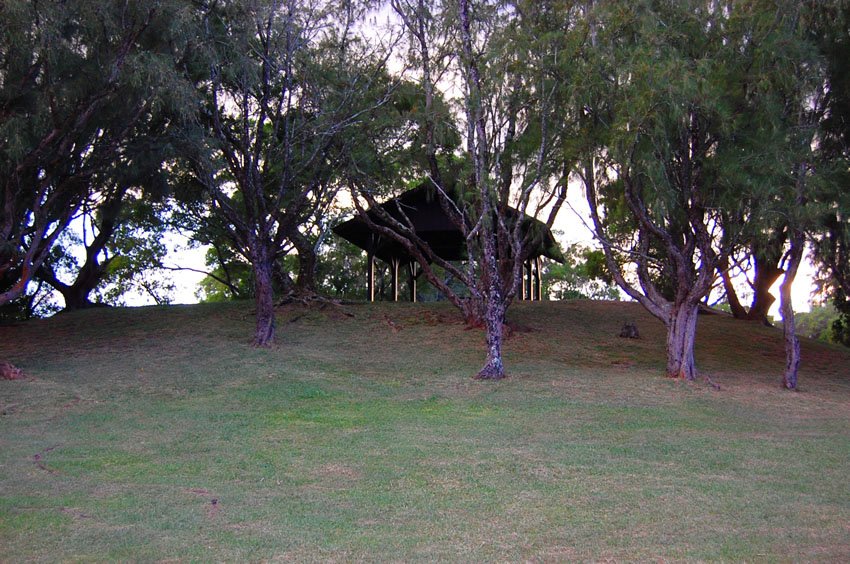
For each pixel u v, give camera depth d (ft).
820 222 55.21
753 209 54.90
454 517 29.55
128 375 62.85
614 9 57.21
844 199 55.42
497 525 28.55
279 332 81.51
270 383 60.34
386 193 79.82
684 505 31.14
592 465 38.01
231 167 73.00
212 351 71.97
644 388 60.70
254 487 34.12
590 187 63.10
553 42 60.54
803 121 60.03
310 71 72.13
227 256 131.03
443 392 58.90
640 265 68.18
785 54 55.11
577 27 58.90
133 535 27.17
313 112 73.82
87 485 34.12
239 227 74.69
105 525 28.35
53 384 59.16
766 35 55.57
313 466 37.91
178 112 63.05
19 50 54.60
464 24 64.85
